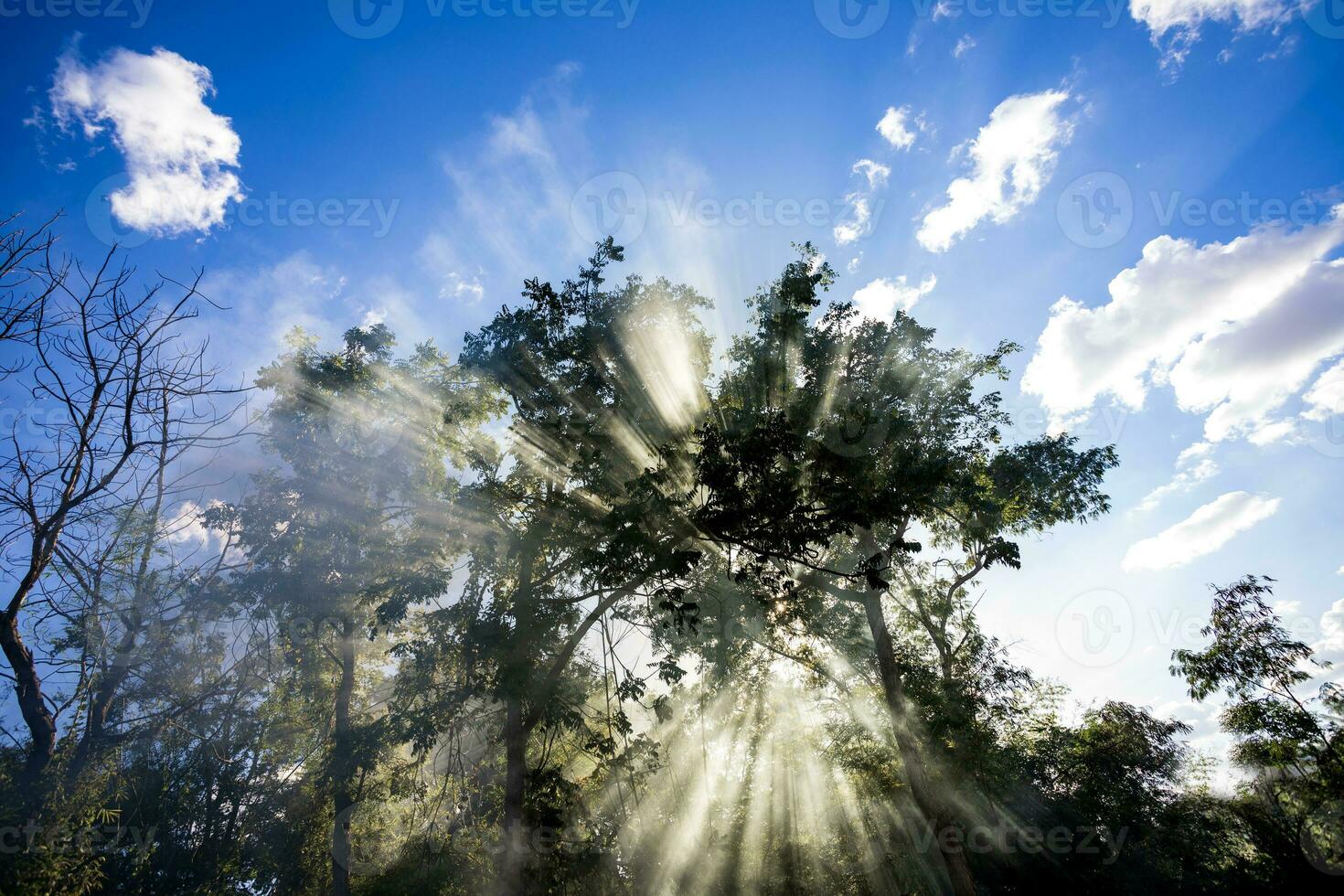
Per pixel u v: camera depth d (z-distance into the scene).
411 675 17.58
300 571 18.53
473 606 16.73
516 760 15.64
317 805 19.33
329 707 22.20
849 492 13.11
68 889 9.77
